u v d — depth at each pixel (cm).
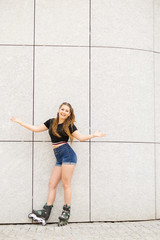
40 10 524
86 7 530
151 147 534
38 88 513
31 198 498
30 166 502
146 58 544
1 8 521
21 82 512
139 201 516
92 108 516
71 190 498
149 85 542
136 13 545
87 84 518
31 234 420
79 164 505
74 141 508
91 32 527
